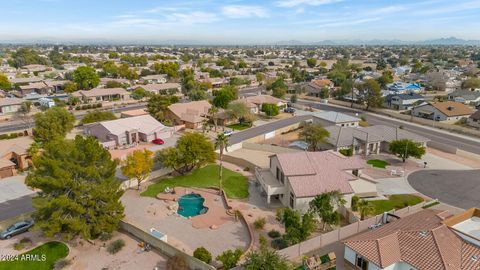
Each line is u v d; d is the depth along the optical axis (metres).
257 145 80.81
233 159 71.94
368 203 51.47
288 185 51.06
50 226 38.31
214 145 69.62
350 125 94.88
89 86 154.12
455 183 62.09
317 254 39.22
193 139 63.28
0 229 44.22
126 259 38.72
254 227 46.22
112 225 41.84
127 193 56.78
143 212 50.50
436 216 41.47
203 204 53.59
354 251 35.75
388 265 33.56
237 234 45.00
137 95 138.62
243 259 37.38
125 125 84.19
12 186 58.31
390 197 55.88
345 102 140.75
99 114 96.06
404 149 70.75
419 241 35.62
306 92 162.25
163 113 103.25
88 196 41.00
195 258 36.56
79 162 42.34
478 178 64.44
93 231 41.25
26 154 64.94
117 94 136.88
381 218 45.62
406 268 34.12
